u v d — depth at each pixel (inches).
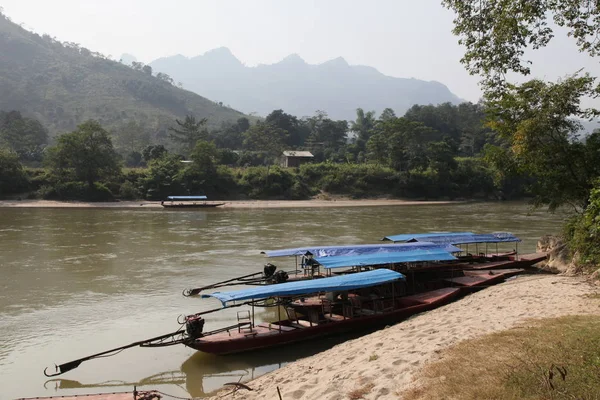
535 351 333.7
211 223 1973.4
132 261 1162.0
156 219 2105.1
